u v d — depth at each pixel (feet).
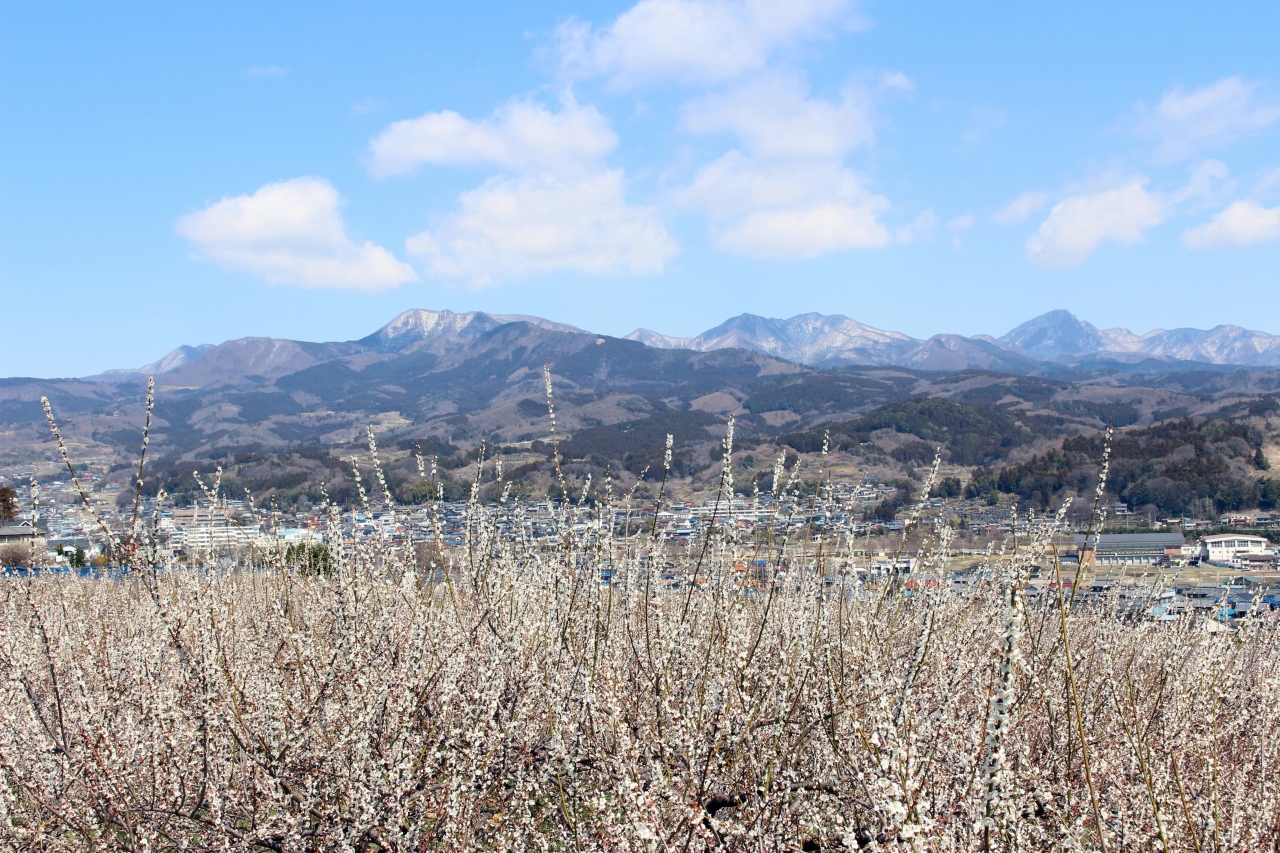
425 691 21.62
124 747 21.11
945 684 20.86
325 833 19.84
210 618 21.57
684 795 17.42
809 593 22.94
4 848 19.90
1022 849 16.55
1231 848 18.34
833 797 19.69
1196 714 22.77
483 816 21.83
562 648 23.49
